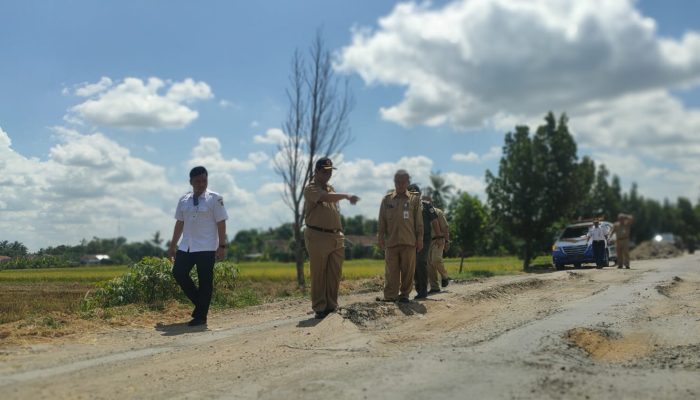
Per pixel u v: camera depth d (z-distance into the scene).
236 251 81.75
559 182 26.55
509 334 6.49
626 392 4.39
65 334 7.16
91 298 11.54
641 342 6.41
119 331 7.49
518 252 27.97
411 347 6.09
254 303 11.81
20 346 6.30
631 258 33.53
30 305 11.49
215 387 4.66
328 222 8.18
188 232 8.39
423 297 10.13
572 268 23.95
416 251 9.27
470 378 4.69
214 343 6.59
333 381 4.68
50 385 4.67
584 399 4.22
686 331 6.85
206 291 8.34
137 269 11.84
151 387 4.68
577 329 6.71
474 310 8.88
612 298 9.78
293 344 6.29
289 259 72.94
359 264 39.72
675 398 4.27
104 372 5.13
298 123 18.56
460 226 22.02
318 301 8.25
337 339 6.56
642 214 89.19
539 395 4.28
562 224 26.94
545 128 26.95
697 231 95.75
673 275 14.90
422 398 4.22
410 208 9.16
